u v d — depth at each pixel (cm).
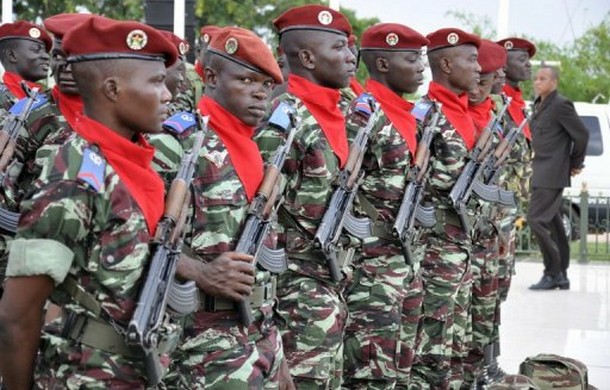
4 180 623
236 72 511
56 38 568
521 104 1059
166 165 483
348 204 634
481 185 866
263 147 573
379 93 735
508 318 1207
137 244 399
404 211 714
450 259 813
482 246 913
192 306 453
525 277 1519
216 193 493
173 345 425
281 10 2011
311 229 617
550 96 1330
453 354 851
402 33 738
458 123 828
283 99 626
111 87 402
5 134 624
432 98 838
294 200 615
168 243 411
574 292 1390
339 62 639
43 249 379
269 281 525
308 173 616
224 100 514
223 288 482
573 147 1337
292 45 641
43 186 385
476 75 841
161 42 404
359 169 648
